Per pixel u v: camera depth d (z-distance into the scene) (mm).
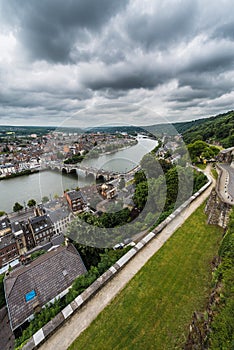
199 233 11602
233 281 5875
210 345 4637
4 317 19297
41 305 15281
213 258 9172
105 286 8273
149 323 6691
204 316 5816
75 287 10844
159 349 5914
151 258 9719
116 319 6906
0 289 20922
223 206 11750
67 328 6684
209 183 20203
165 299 7527
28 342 6207
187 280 8320
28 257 26781
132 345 6090
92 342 6242
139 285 8234
